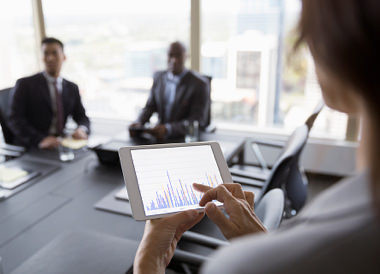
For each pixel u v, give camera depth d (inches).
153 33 144.5
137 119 120.3
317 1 9.5
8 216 57.4
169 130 94.0
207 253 56.9
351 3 8.8
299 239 9.2
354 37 8.7
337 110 10.9
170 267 49.1
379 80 8.8
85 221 55.6
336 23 9.0
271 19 128.5
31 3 160.6
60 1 154.7
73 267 41.8
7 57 162.1
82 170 76.1
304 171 137.3
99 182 70.1
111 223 54.9
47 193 65.5
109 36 150.9
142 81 152.1
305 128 69.2
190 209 26.8
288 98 137.3
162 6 139.9
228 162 79.9
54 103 110.8
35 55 169.3
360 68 8.8
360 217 9.0
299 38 10.4
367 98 9.1
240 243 10.1
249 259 9.1
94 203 61.4
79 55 158.9
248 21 131.9
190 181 31.5
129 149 32.4
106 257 43.8
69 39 158.9
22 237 51.4
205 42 140.9
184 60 113.7
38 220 56.1
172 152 33.5
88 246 46.3
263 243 9.5
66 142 91.8
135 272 22.6
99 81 159.9
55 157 83.8
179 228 26.6
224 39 137.8
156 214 28.3
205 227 65.3
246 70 139.5
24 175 72.7
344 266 8.5
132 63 151.3
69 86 115.0
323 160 133.7
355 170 10.5
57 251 45.1
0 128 107.7
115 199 62.4
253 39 133.8
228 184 26.8
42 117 110.0
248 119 147.3
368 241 8.5
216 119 152.2
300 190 77.5
